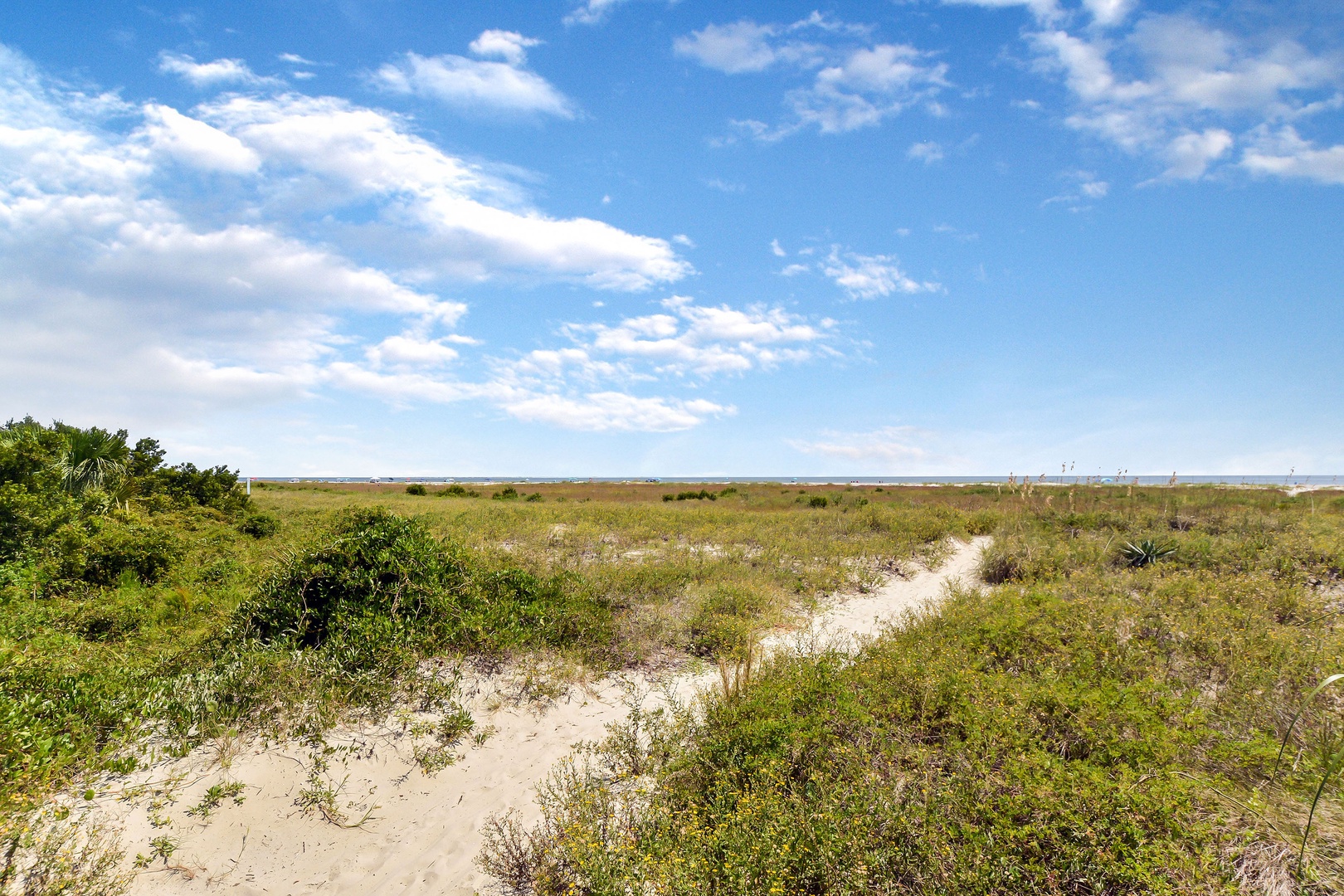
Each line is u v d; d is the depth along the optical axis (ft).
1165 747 12.69
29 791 12.77
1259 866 9.99
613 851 11.69
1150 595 27.30
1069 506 58.39
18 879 11.00
